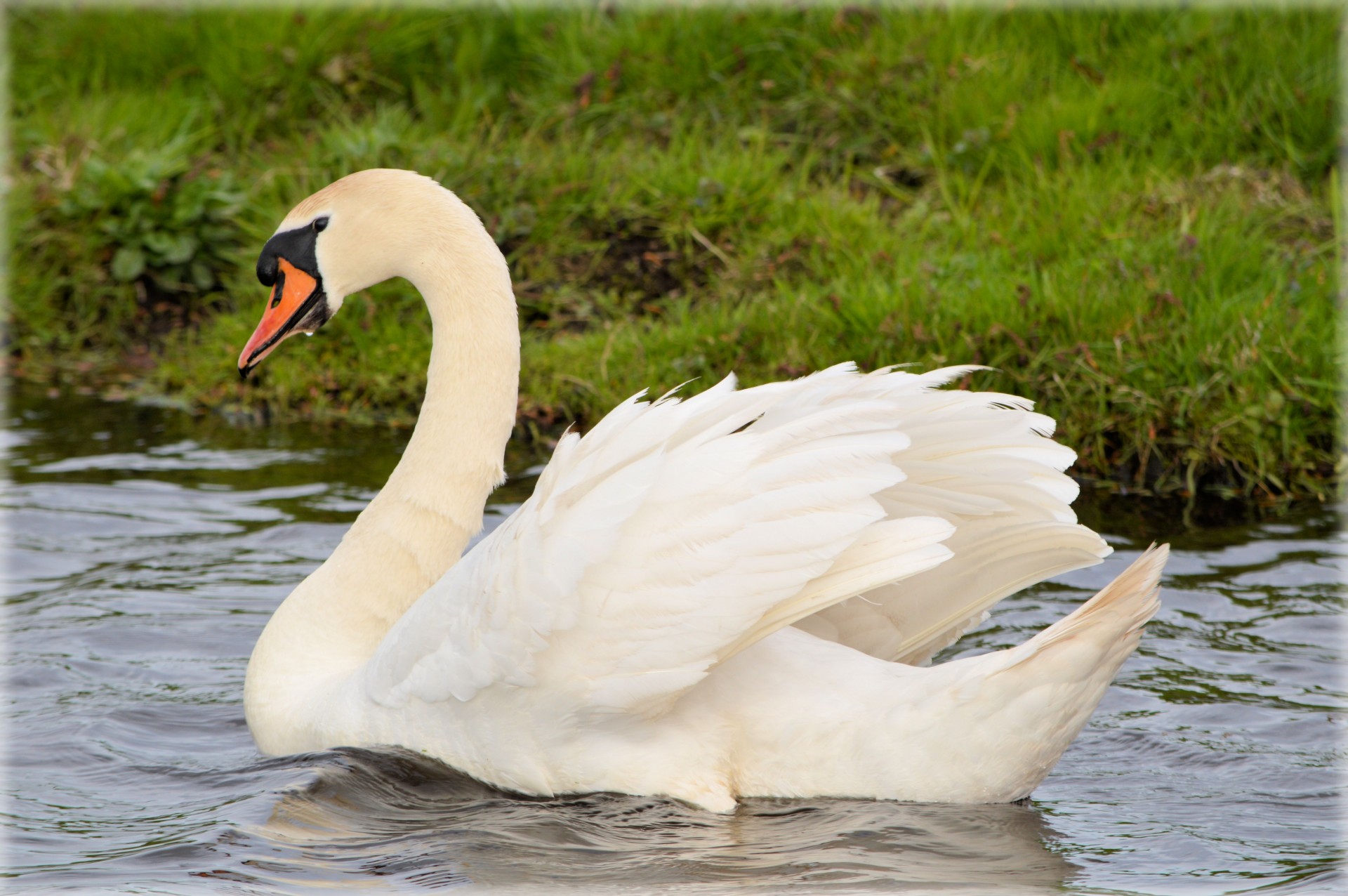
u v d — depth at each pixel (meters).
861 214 15.52
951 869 6.05
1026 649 6.26
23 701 8.09
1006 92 16.92
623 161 16.89
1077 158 15.98
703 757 6.73
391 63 19.23
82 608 9.51
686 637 6.46
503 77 19.11
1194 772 7.19
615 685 6.60
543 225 16.03
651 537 6.46
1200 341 12.45
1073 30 17.80
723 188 15.97
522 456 13.21
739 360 13.46
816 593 6.41
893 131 17.28
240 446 13.41
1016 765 6.40
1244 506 11.70
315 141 17.75
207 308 16.66
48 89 19.16
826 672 6.73
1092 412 12.40
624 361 13.98
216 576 10.20
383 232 7.99
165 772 7.28
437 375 8.02
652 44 18.36
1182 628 9.23
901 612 7.36
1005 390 12.66
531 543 6.61
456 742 7.04
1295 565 10.30
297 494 11.99
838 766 6.59
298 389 14.62
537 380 14.00
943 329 12.98
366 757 7.11
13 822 6.61
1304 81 16.55
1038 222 14.83
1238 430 12.06
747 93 17.88
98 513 11.44
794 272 15.03
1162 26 17.59
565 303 15.39
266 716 7.62
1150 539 10.95
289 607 7.93
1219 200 14.87
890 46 17.73
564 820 6.60
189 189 16.73
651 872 6.05
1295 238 14.80
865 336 13.22
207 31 19.48
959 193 15.97
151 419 14.30
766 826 6.48
